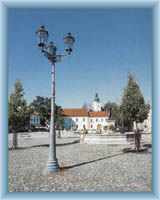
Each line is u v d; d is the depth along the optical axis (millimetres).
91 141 27625
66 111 113438
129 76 20109
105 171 11508
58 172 11312
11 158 15953
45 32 11227
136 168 12188
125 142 26594
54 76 11867
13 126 21812
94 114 113250
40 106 77875
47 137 42438
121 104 20156
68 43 11805
